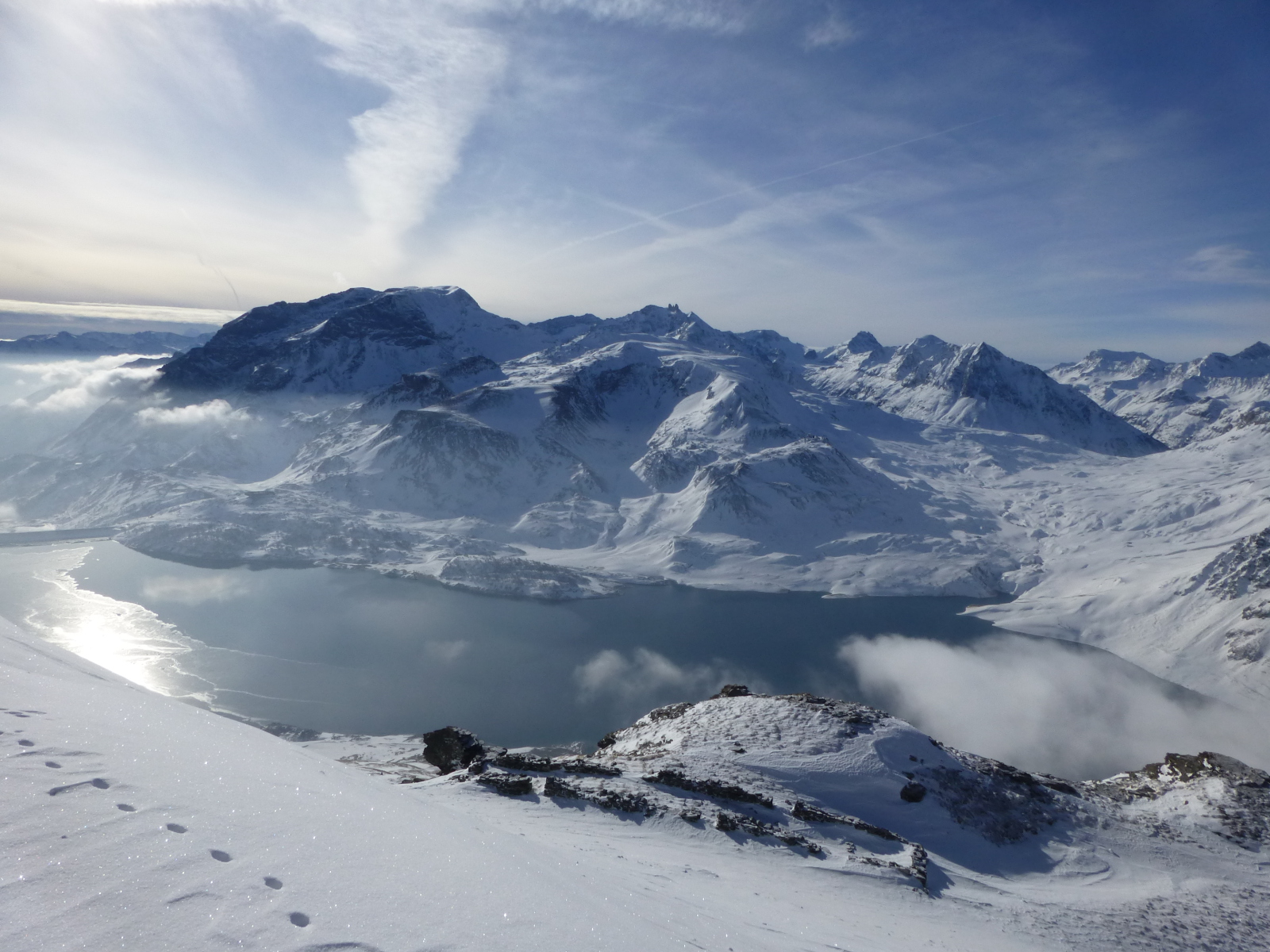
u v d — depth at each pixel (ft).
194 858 18.52
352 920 17.47
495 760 99.19
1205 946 81.76
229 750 30.14
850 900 71.72
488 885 22.74
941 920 72.59
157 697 41.65
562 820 78.69
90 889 15.72
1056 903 87.92
